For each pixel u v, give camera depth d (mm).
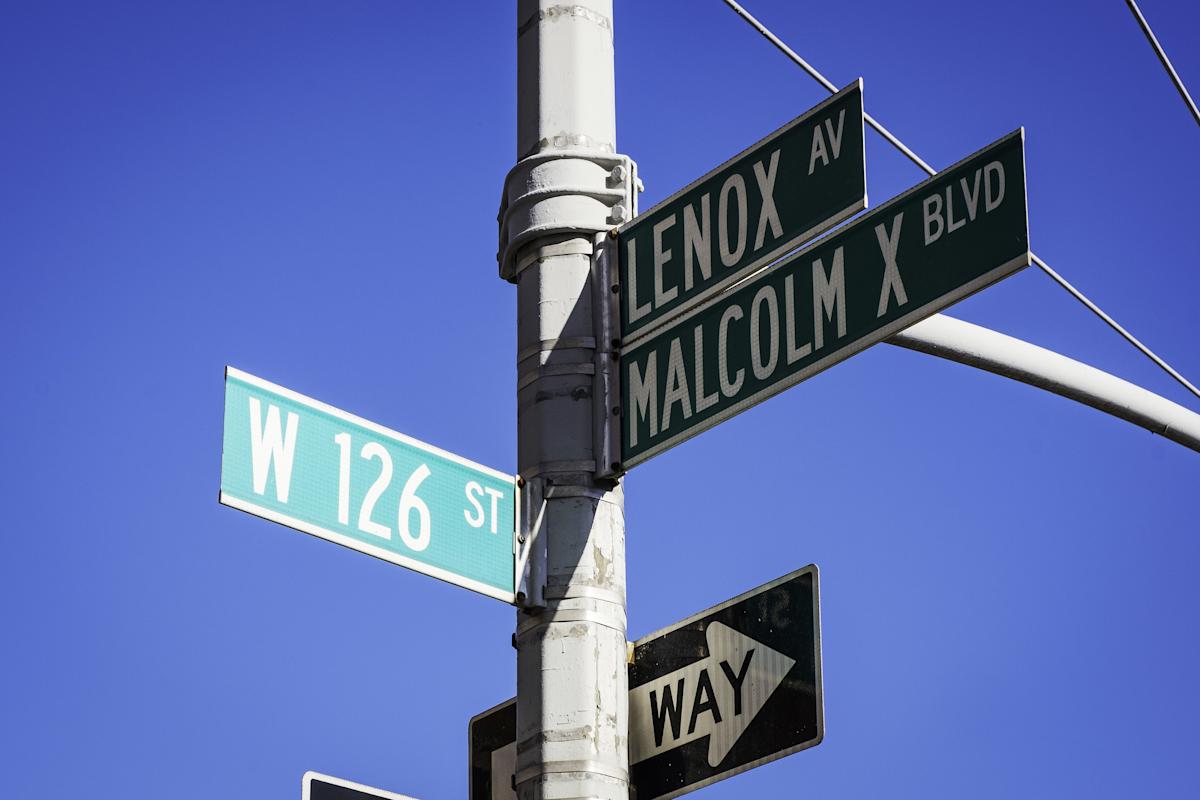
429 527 6559
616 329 7062
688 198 7016
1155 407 8914
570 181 7219
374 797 6980
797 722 6434
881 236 6422
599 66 7484
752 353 6621
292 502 6285
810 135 6691
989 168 6180
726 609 6805
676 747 6723
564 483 6836
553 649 6605
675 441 6711
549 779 6441
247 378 6320
